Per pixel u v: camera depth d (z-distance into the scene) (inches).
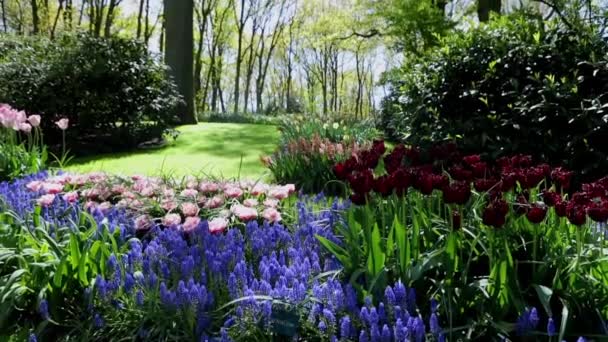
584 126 170.7
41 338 90.4
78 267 95.6
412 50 541.3
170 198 143.1
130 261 99.0
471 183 111.6
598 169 169.9
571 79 179.9
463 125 190.2
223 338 74.2
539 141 177.5
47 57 348.8
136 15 1043.3
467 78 200.7
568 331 77.1
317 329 78.7
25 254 100.1
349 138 273.6
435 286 86.7
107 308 90.7
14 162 206.2
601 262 82.9
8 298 93.7
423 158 141.7
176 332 84.6
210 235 112.3
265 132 443.2
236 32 1317.7
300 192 153.3
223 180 165.2
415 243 88.6
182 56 488.4
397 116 264.8
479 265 92.4
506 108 189.8
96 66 339.9
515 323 75.0
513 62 190.4
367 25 693.9
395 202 101.7
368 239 90.4
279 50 1534.2
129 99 355.6
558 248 90.4
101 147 342.0
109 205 138.1
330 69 1587.1
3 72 328.2
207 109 1376.7
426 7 526.9
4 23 1020.5
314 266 93.0
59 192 145.0
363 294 81.4
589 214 78.9
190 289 85.4
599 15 195.0
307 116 436.5
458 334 78.1
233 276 85.5
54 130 340.2
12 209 128.6
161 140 383.9
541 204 93.7
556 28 192.2
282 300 79.8
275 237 112.8
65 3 955.3
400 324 68.1
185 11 486.6
